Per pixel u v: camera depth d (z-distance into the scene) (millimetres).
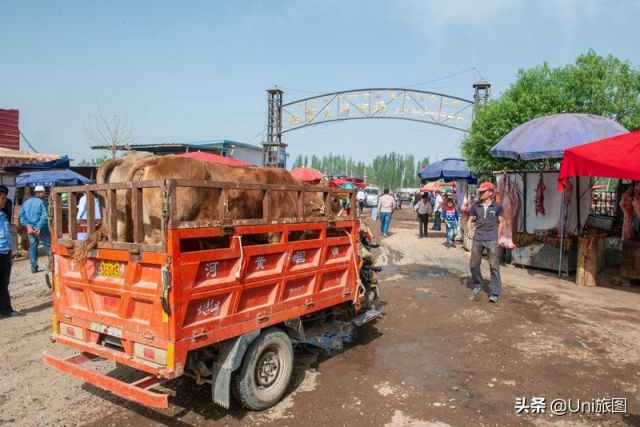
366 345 6078
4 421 4035
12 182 15445
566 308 7926
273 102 31203
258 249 4164
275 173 5359
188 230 3529
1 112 20609
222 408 4309
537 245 11383
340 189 5398
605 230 11570
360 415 4199
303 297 4770
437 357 5652
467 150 18312
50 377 4965
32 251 10438
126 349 3791
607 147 8602
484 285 9617
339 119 29922
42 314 7305
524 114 15797
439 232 21484
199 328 3619
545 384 4910
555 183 11172
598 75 15555
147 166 4227
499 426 4043
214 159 10023
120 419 4094
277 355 4438
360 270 6254
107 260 3941
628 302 8398
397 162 123562
